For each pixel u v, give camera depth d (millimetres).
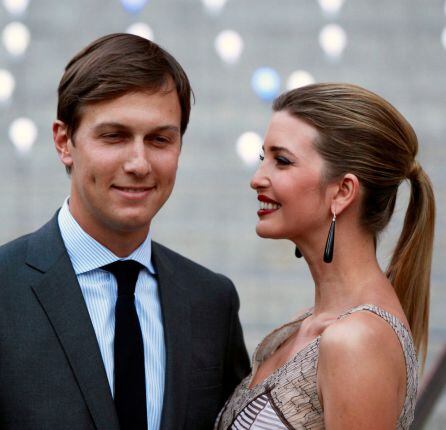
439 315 8141
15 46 8039
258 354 3482
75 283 3229
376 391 2812
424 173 3291
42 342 3125
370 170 3133
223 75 10500
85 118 3131
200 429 3400
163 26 10781
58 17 10797
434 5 10922
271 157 3242
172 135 3201
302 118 3172
